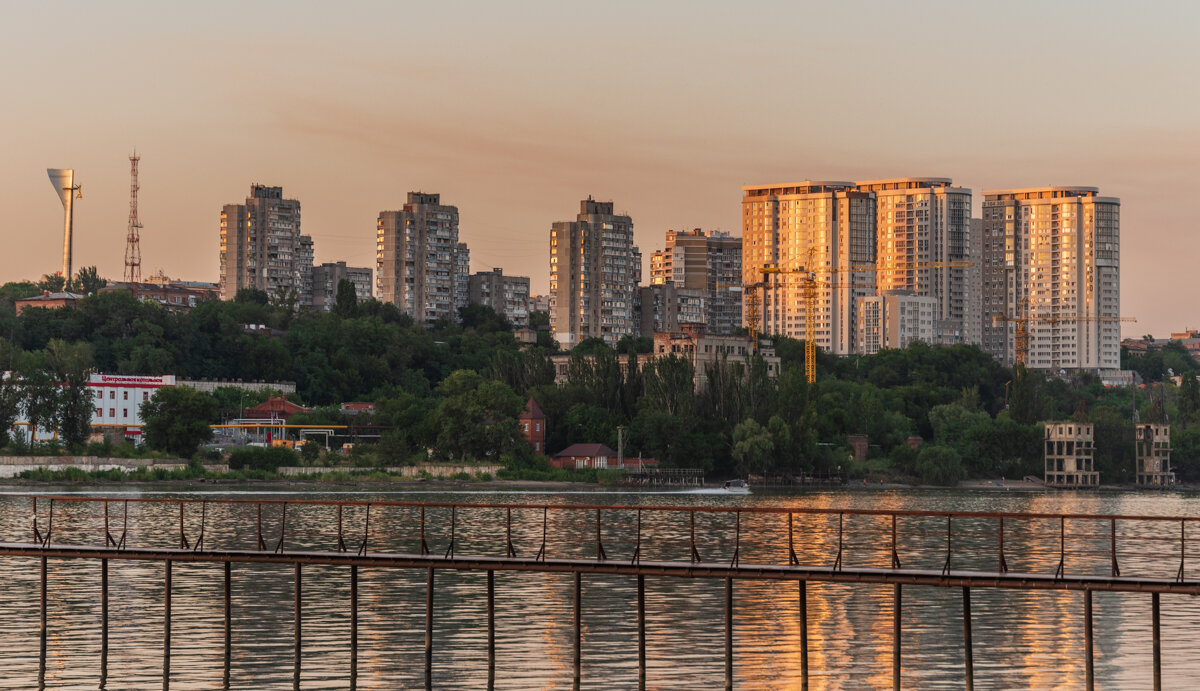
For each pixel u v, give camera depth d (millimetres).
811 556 161375
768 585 133000
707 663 95500
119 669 93125
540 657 97188
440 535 186625
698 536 188250
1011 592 129250
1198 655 99562
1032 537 193750
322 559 91188
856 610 118375
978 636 106625
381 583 132375
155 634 105500
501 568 88375
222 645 101375
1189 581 79125
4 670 92688
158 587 129250
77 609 116938
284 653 98438
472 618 112812
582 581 134500
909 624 111812
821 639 104938
